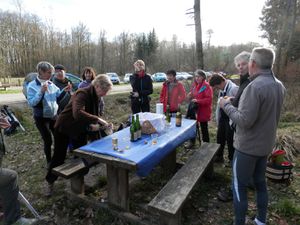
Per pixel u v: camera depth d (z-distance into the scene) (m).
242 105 2.02
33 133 6.01
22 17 32.03
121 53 44.91
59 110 4.13
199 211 2.83
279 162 3.41
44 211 2.94
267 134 2.06
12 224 2.44
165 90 4.97
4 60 22.42
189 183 2.51
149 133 3.10
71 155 4.40
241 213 2.25
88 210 2.89
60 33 36.84
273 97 1.99
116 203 2.78
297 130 5.43
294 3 15.18
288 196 3.09
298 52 16.72
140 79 5.27
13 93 14.27
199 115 4.51
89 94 2.96
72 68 37.03
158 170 3.88
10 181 2.38
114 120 7.57
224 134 3.93
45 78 3.65
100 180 3.50
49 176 3.21
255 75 2.07
